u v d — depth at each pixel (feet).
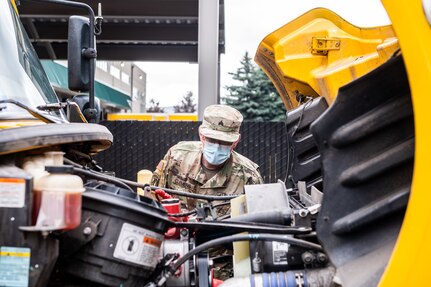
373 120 5.91
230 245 8.62
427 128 5.34
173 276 7.50
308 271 7.08
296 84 16.52
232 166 14.34
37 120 8.06
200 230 8.09
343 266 5.99
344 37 16.19
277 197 8.11
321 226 6.14
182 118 58.39
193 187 14.20
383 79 5.87
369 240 6.03
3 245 5.85
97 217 6.61
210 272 7.82
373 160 5.92
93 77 11.12
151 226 6.81
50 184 5.82
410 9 5.44
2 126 7.39
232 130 13.30
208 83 34.96
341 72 13.60
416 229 5.36
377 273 5.74
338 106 6.02
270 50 16.88
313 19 16.71
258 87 75.56
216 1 34.73
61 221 5.78
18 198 5.82
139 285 6.88
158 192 9.49
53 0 10.99
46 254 5.96
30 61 10.57
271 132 32.71
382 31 16.19
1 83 8.89
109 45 64.49
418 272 5.36
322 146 6.10
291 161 11.50
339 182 6.06
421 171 5.37
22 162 6.39
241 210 8.34
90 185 7.23
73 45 10.96
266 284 6.95
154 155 33.86
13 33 10.33
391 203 5.84
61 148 7.56
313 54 16.35
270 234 7.23
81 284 6.84
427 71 5.34
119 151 33.86
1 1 10.61
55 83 54.90
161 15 52.11
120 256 6.61
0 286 5.90
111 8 50.88
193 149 14.61
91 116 11.12
